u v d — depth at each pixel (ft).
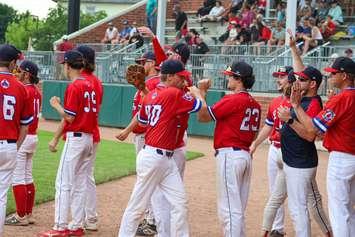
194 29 129.29
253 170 69.77
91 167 41.06
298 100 33.47
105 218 45.16
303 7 120.37
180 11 133.59
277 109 37.76
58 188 38.93
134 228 34.63
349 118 32.40
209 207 50.34
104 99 112.98
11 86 33.63
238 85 35.19
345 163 32.71
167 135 33.88
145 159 33.91
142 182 34.22
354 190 33.55
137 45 126.41
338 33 118.01
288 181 35.60
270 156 41.04
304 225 35.24
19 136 34.83
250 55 102.42
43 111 122.11
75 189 39.70
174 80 34.55
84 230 41.04
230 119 34.60
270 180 41.16
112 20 150.51
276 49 104.22
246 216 47.93
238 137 34.73
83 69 39.75
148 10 140.77
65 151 39.04
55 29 258.37
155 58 41.37
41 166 65.26
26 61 40.81
